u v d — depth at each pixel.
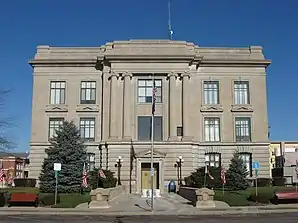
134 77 52.66
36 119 53.28
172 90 51.81
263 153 53.00
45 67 54.34
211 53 55.00
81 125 53.22
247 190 44.47
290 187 46.78
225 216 26.45
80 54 54.66
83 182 37.75
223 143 52.84
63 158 43.28
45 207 32.94
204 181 44.41
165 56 52.00
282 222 21.42
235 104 53.88
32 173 52.16
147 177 50.12
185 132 51.06
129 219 24.67
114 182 47.56
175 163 50.12
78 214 28.62
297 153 78.69
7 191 41.22
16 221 23.06
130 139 50.66
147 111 52.12
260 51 55.28
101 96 53.53
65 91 53.84
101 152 51.88
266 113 53.91
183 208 32.16
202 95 53.88
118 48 52.94
